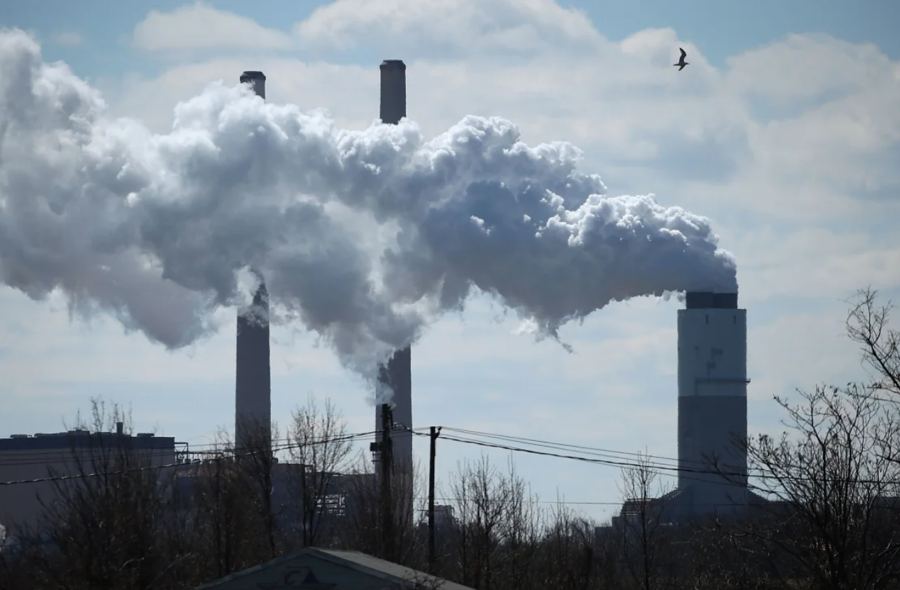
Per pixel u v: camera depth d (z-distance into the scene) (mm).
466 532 109812
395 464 108812
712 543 71062
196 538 106062
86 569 81875
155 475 99562
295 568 67000
